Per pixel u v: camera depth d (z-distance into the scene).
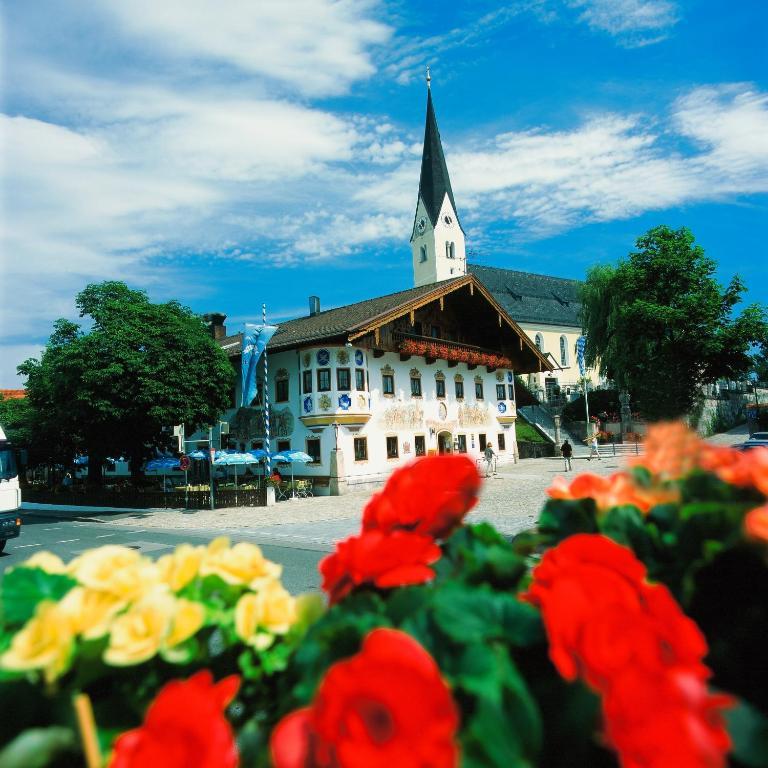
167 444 26.55
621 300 40.44
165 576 1.33
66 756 1.01
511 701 0.83
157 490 26.03
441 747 0.71
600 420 47.50
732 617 1.03
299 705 0.98
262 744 1.04
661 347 36.47
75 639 1.13
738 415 53.12
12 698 1.06
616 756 0.84
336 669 0.78
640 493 1.36
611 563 1.03
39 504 32.34
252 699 1.27
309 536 14.34
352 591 1.20
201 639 1.26
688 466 1.44
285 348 28.05
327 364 27.02
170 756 0.88
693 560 1.11
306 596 1.39
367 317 28.69
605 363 42.59
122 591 1.20
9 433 36.25
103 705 1.12
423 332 32.38
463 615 0.94
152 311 24.23
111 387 22.27
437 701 0.73
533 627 0.93
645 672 0.81
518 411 50.47
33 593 1.29
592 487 1.41
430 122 71.50
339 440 26.72
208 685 1.04
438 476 1.33
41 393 29.05
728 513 1.10
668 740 0.76
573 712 0.86
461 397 33.56
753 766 0.82
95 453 26.20
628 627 0.85
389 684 0.74
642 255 36.97
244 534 15.52
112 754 0.95
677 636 0.91
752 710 0.86
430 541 1.27
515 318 65.06
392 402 29.36
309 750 0.84
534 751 0.80
